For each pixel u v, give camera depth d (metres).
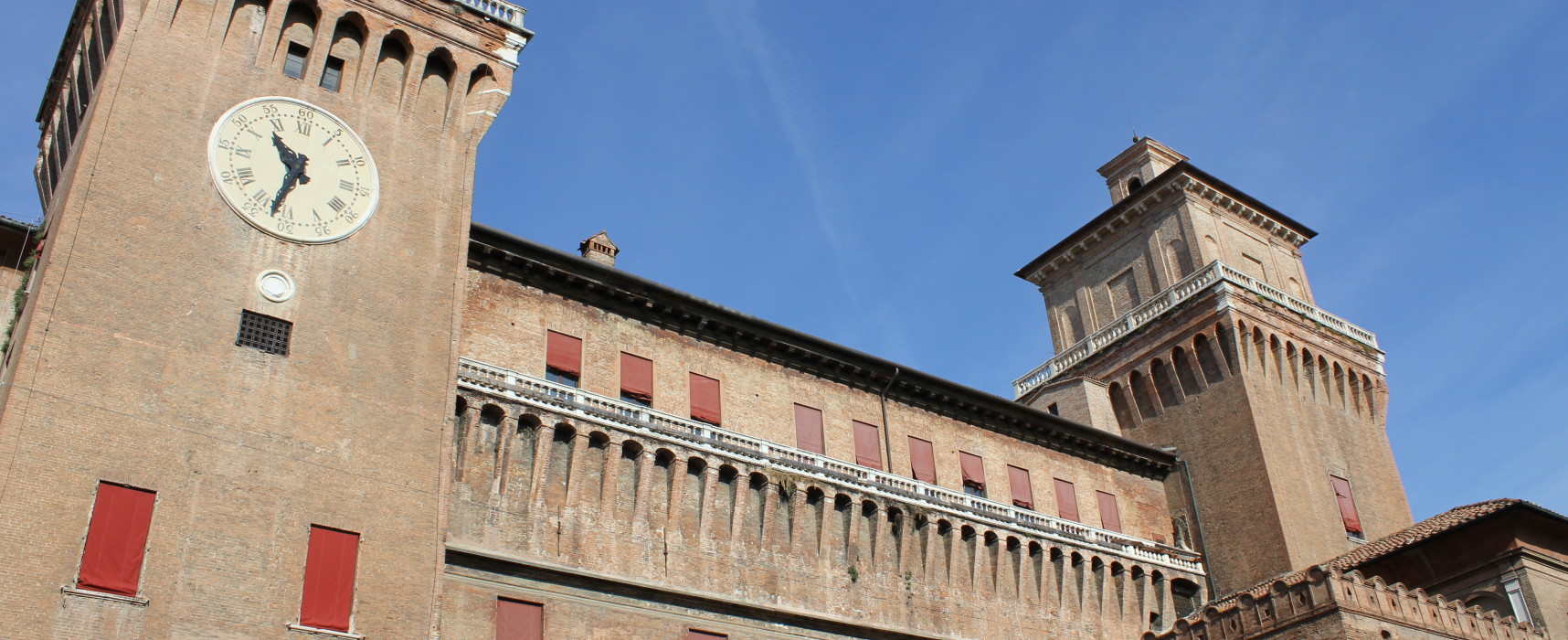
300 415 31.91
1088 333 70.25
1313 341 64.25
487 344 39.50
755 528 42.16
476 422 36.75
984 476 52.50
